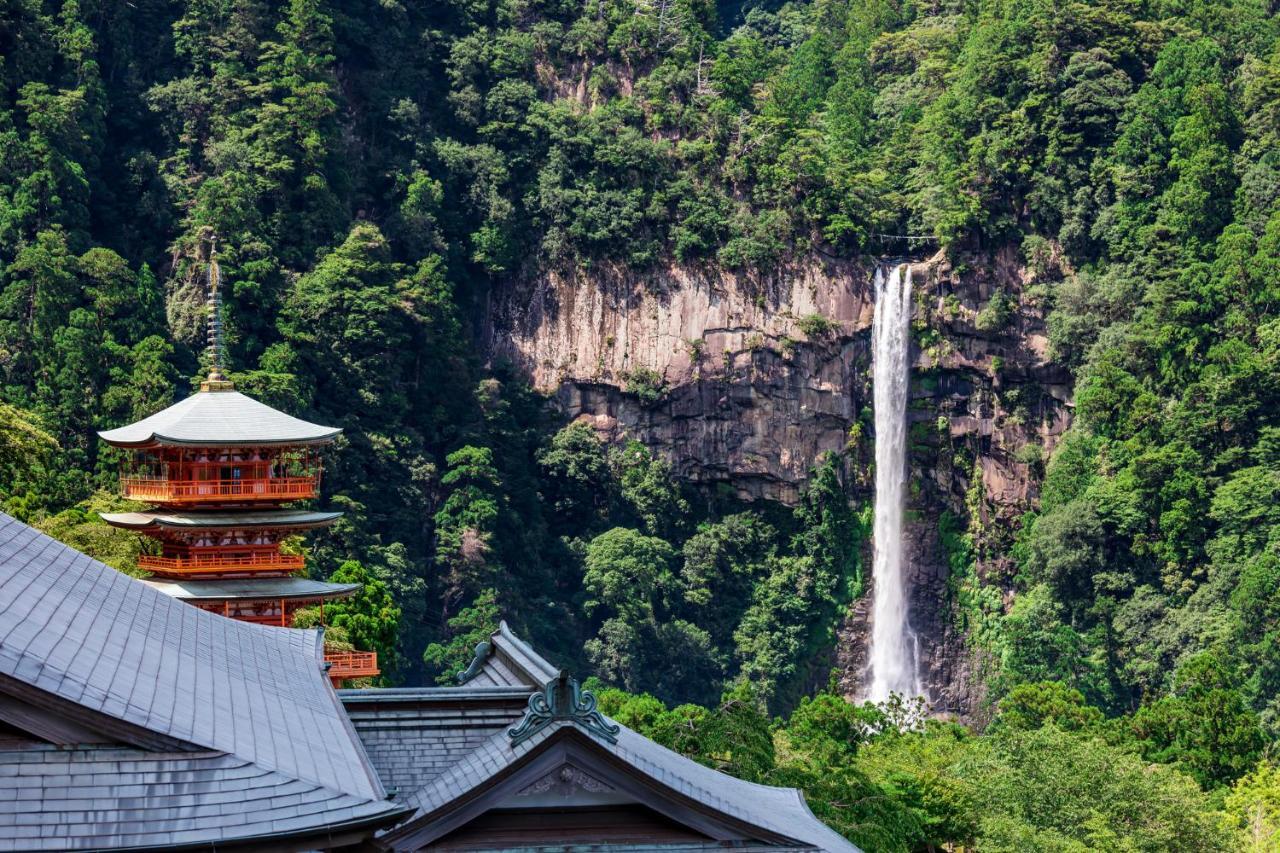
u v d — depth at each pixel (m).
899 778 124.38
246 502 121.81
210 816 36.53
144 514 123.62
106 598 45.47
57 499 180.62
